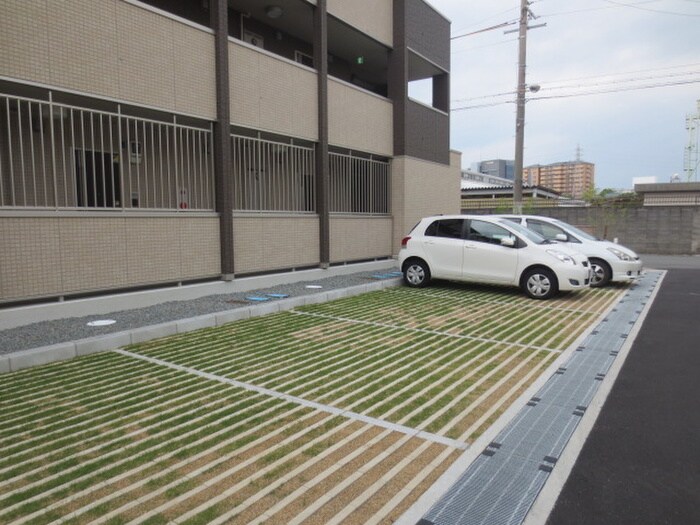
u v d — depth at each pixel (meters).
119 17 7.86
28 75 6.81
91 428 4.08
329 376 5.37
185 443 3.83
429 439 3.95
